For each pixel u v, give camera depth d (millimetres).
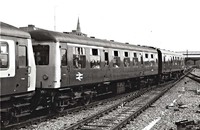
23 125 9766
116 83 19078
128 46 19953
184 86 25656
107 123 10266
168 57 31172
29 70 10148
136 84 22703
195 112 12414
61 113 12031
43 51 11945
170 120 10797
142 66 22516
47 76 11789
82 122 9930
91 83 14703
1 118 9414
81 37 14047
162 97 17719
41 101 12008
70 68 12688
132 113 11500
